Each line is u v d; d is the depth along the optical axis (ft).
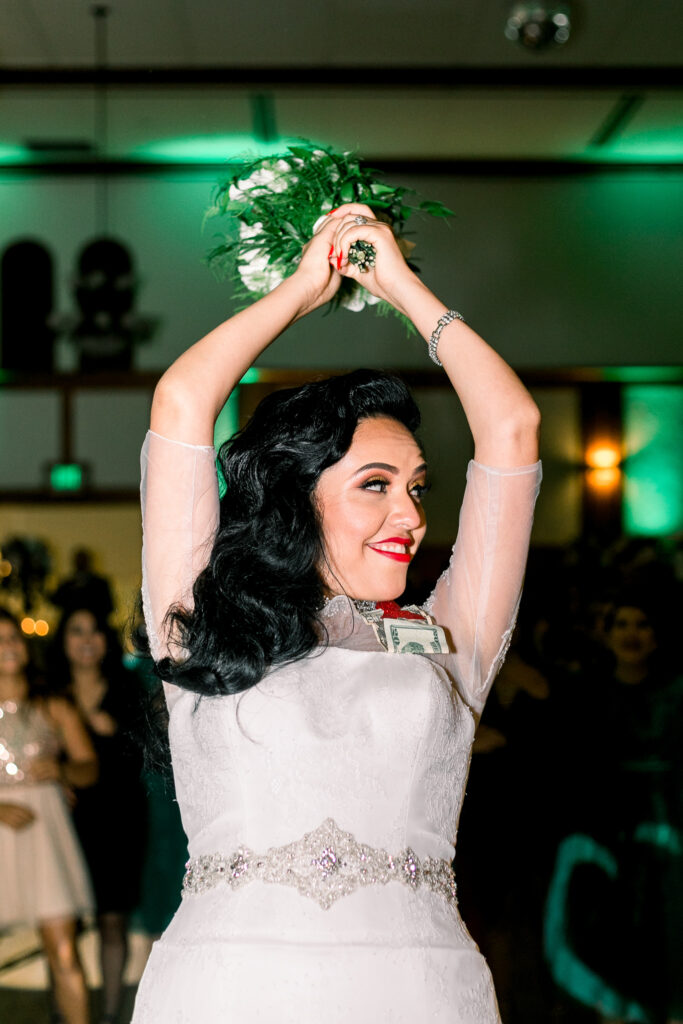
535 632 14.35
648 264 26.40
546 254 26.37
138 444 27.84
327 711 4.69
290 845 4.52
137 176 26.12
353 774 4.61
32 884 12.75
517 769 13.82
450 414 26.53
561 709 13.82
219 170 26.03
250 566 4.92
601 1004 13.01
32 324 24.50
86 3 18.63
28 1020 13.55
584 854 13.26
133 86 21.20
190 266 26.40
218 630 4.77
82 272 21.85
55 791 13.11
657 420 26.89
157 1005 4.50
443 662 5.13
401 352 26.53
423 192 26.13
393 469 5.17
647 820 13.21
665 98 22.08
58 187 26.27
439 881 4.73
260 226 5.95
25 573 21.77
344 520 5.13
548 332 26.37
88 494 27.89
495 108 22.63
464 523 5.24
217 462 5.47
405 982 4.39
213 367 4.94
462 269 26.32
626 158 25.75
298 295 5.26
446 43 20.10
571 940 13.21
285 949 4.36
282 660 4.77
